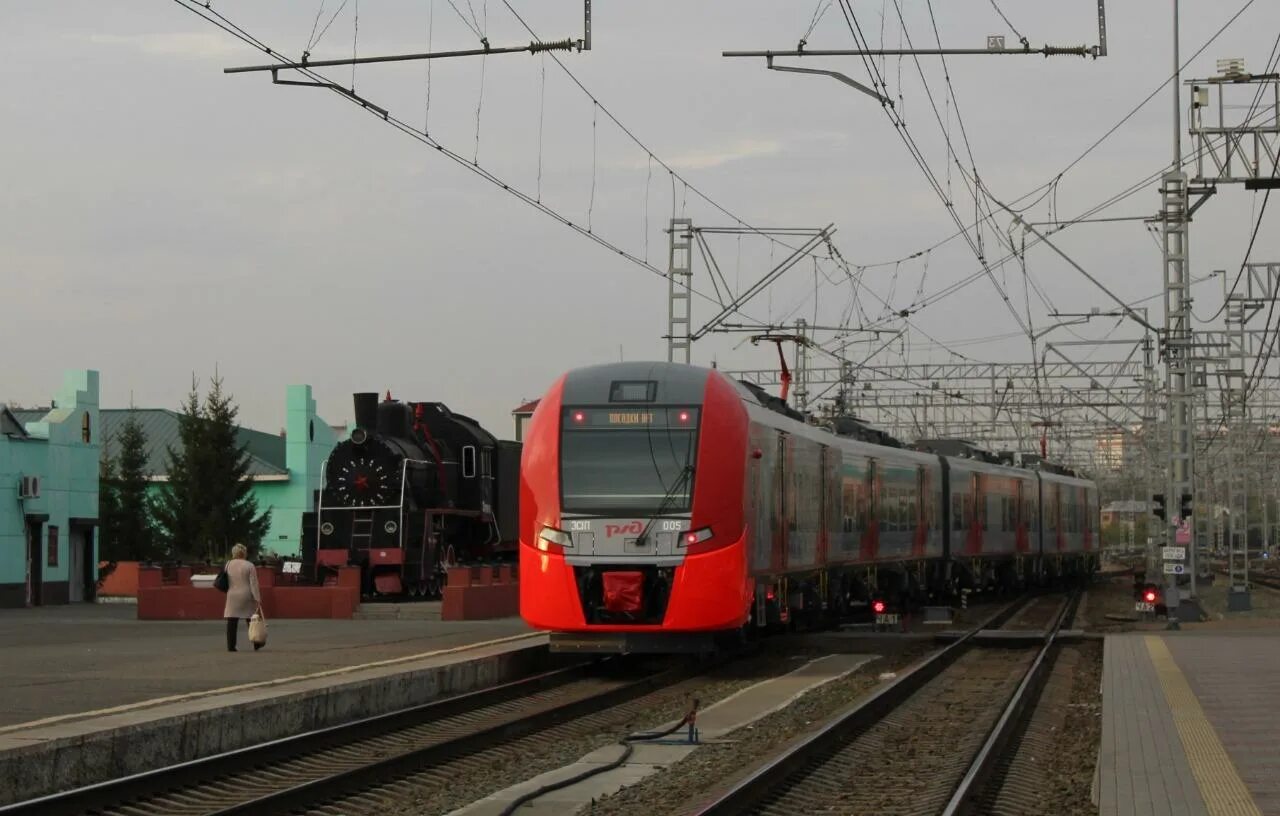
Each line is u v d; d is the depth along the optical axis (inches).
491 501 1793.8
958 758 649.0
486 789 580.1
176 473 2508.6
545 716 762.8
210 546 2465.6
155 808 528.4
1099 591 2532.0
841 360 1951.3
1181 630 1423.5
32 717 620.1
